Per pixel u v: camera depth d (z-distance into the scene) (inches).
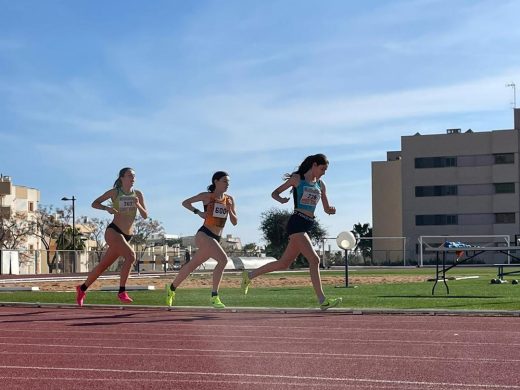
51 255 2220.7
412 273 1336.1
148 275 1626.5
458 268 1742.1
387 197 3307.1
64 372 234.8
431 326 343.9
